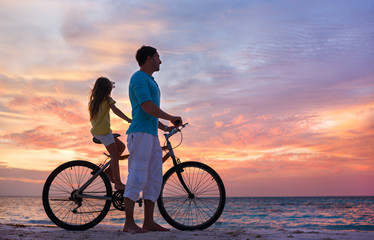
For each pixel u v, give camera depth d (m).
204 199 3.60
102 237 2.80
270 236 3.07
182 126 3.53
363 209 42.28
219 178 3.63
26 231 3.25
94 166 3.58
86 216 3.52
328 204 60.59
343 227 18.59
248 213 35.06
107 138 3.50
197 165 3.64
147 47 3.43
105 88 3.53
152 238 2.77
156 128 3.36
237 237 2.96
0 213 30.97
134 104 3.34
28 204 62.34
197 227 3.53
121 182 3.51
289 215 31.73
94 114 3.50
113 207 3.55
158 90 3.41
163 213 3.53
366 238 2.98
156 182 3.33
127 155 3.60
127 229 3.12
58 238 2.75
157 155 3.35
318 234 3.29
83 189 3.54
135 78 3.30
